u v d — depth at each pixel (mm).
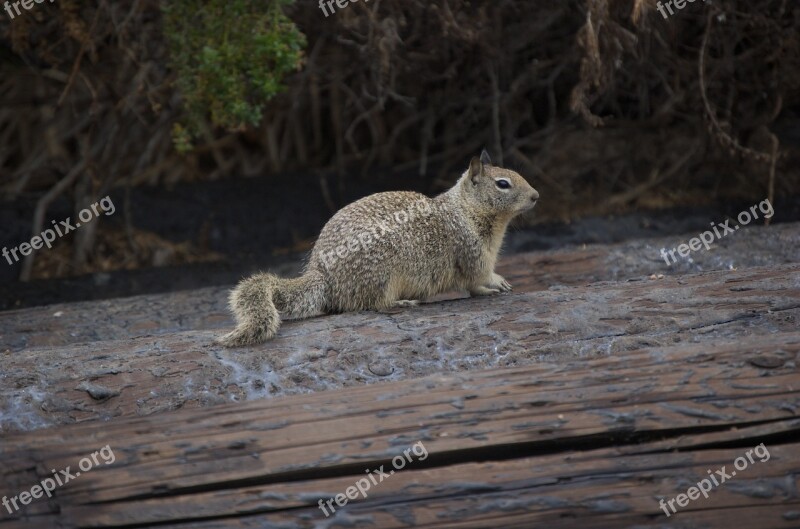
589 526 9156
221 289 15578
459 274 12680
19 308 17266
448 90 21906
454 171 24078
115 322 14266
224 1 15805
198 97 16625
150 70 19406
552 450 9648
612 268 15477
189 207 22406
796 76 19250
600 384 10008
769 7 18703
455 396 9992
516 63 21906
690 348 10367
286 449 9539
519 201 12555
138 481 9281
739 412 9664
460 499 9266
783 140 22625
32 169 23422
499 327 11250
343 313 12016
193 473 9359
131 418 9930
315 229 22516
